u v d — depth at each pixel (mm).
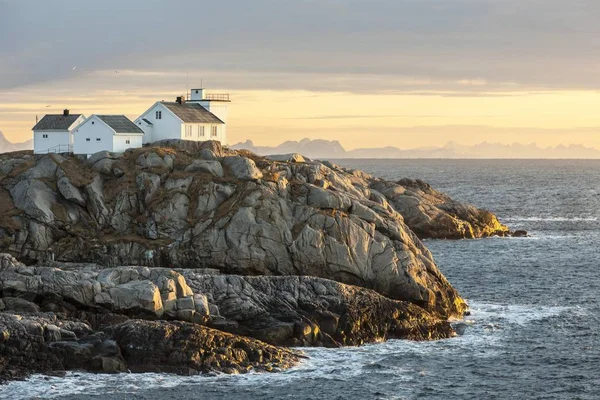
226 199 108125
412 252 102125
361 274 99438
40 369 73438
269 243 101875
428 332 91312
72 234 108562
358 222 102312
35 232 108125
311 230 101312
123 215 110062
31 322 75500
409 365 81688
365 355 83938
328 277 100125
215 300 86438
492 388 76250
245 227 102812
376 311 90375
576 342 91000
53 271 83812
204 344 77000
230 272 102438
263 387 73625
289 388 73750
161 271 85750
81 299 81812
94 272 85438
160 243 105438
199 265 103312
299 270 100812
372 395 73312
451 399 73312
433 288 100062
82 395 69938
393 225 103625
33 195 110188
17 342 73750
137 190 111188
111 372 74250
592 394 75125
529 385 77188
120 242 106000
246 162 110625
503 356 85562
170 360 75625
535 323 99125
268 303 87188
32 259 107312
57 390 70562
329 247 100562
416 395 73875
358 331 87938
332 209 104500
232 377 75250
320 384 75125
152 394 70750
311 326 85312
